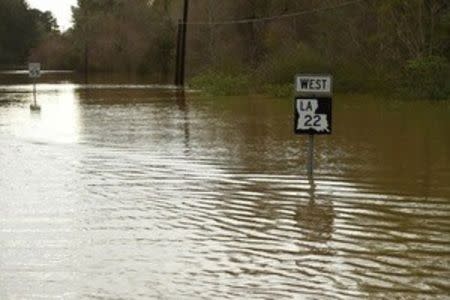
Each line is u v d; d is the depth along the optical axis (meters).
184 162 15.69
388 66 40.12
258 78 43.19
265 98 37.00
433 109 27.77
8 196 12.33
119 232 9.89
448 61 38.03
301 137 19.94
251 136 20.41
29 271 8.28
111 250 9.05
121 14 96.06
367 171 14.30
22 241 9.52
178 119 26.08
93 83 61.09
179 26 56.88
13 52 137.75
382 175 13.86
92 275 8.12
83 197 12.16
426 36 38.88
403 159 15.71
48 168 15.12
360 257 8.66
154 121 25.38
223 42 66.44
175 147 18.20
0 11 135.62
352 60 42.75
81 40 100.94
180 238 9.55
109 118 26.81
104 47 95.12
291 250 8.96
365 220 10.40
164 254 8.85
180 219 10.56
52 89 50.75
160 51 87.44
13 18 137.38
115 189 12.80
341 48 46.56
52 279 8.00
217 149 17.73
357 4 46.97
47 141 19.69
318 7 55.59
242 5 65.00
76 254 8.90
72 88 51.91
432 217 10.54
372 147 17.61
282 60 42.72
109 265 8.46
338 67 39.56
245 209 11.15
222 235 9.68
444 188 12.57
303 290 7.55
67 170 14.83
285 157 16.25
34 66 34.03
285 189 12.63
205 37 69.44
